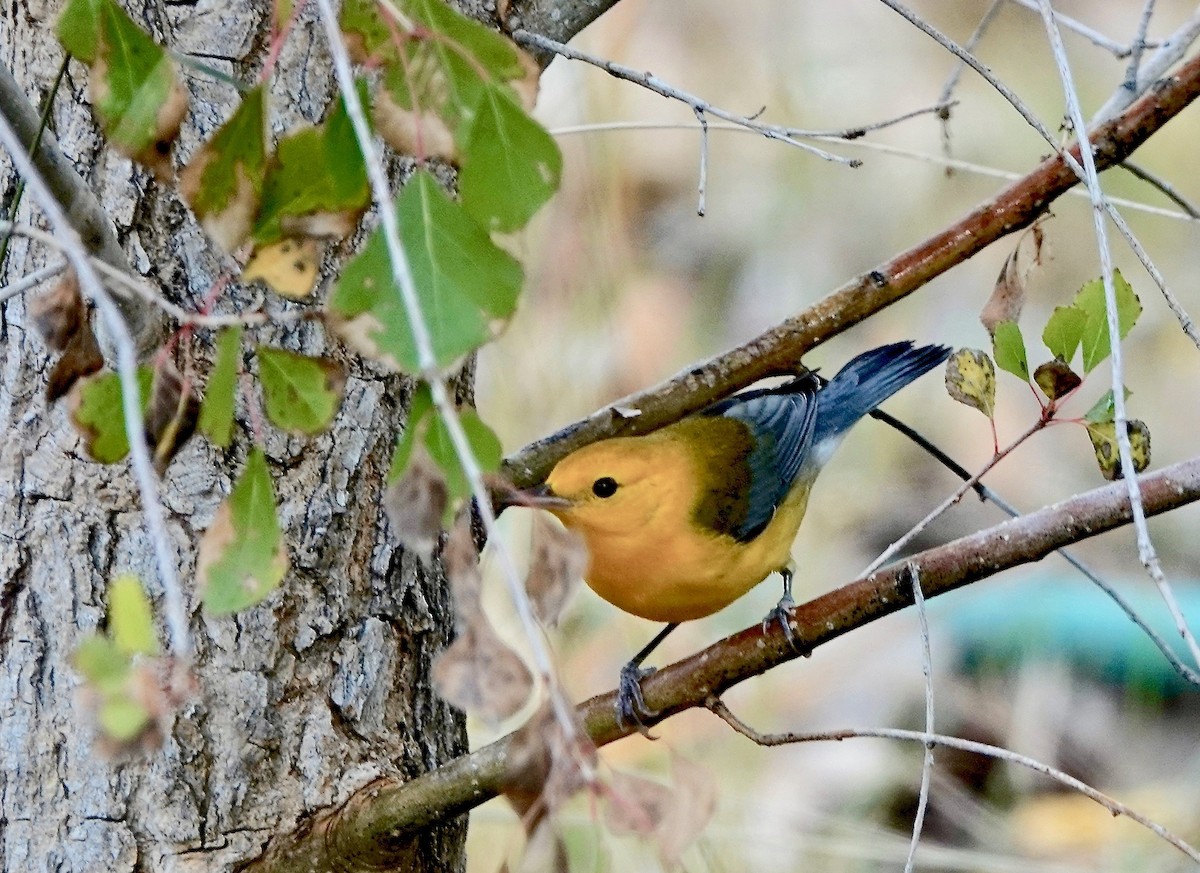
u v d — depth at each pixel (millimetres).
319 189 3863
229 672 6109
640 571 7598
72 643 5922
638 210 17500
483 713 3551
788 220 18000
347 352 6363
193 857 6000
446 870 7023
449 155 3775
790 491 8445
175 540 5996
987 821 12352
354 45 3758
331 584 6359
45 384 5938
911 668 13672
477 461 3688
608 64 6492
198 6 6105
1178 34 7336
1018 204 7133
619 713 6258
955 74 7488
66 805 5906
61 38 3957
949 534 15008
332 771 6289
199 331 5910
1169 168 18281
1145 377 16969
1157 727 13328
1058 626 13891
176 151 5977
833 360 16734
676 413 7777
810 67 19484
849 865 11172
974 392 5938
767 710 12938
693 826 3963
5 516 5949
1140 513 4473
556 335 12938
